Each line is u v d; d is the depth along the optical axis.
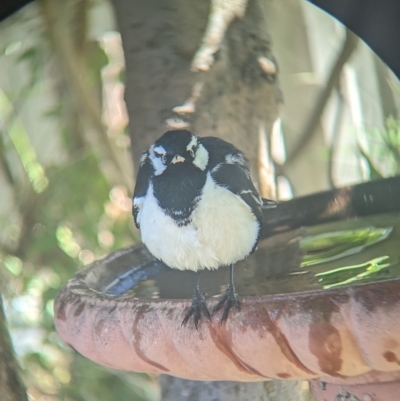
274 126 9.89
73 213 14.64
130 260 7.59
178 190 6.15
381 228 8.31
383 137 12.42
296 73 14.10
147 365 5.50
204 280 7.19
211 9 9.12
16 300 14.41
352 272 7.07
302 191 13.55
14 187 14.83
